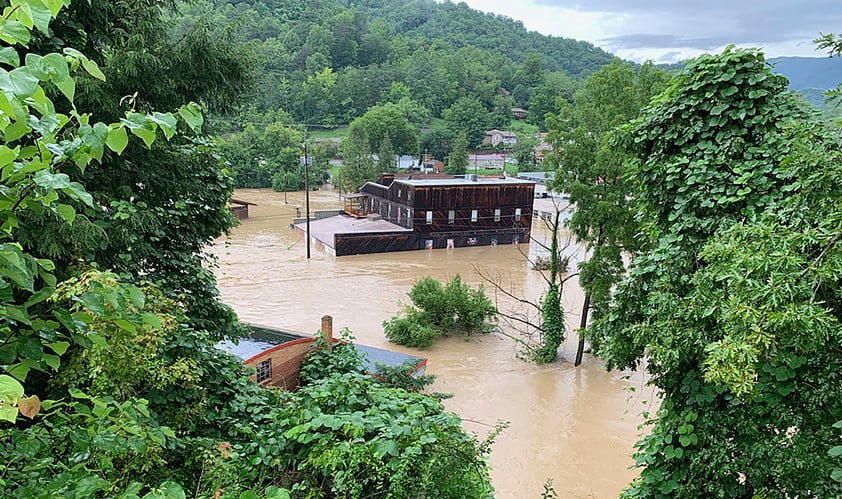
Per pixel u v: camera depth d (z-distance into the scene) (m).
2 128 1.53
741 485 5.21
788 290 3.35
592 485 10.07
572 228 16.83
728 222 5.71
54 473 2.49
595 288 15.96
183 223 7.58
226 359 6.79
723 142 6.11
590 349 16.97
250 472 4.45
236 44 7.55
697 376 5.42
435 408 5.38
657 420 5.98
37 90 1.69
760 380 4.86
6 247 1.72
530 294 24.75
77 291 2.58
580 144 16.36
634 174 7.25
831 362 4.55
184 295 6.77
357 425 4.46
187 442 4.71
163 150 6.57
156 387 4.76
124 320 2.25
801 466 4.60
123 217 5.73
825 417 4.63
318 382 5.73
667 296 5.69
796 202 3.96
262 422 5.95
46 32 1.56
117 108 6.02
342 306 21.78
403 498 4.12
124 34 6.53
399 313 19.12
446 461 4.31
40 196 1.88
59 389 4.12
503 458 10.92
